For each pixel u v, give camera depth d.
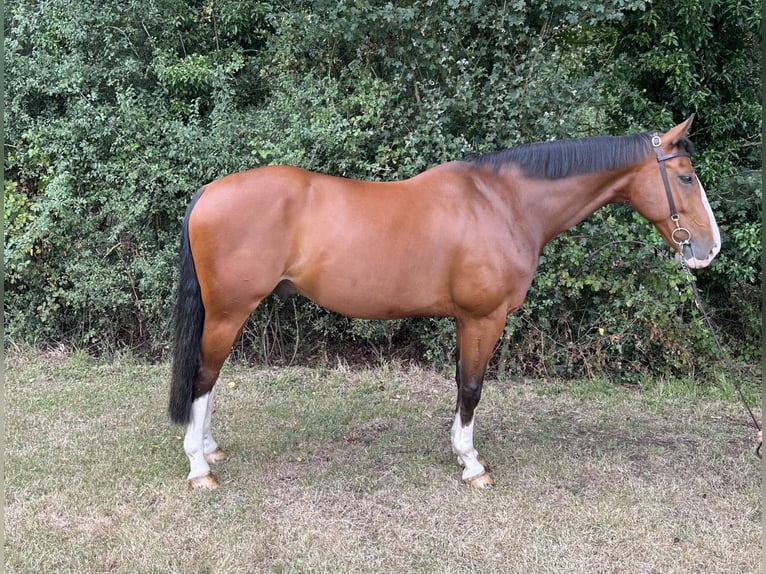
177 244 4.43
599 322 4.26
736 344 4.70
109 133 4.30
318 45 4.44
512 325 4.13
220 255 2.27
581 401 3.83
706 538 2.17
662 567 2.01
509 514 2.32
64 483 2.53
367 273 2.31
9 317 4.62
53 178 4.37
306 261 2.33
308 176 2.39
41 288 4.65
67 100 4.54
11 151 4.46
